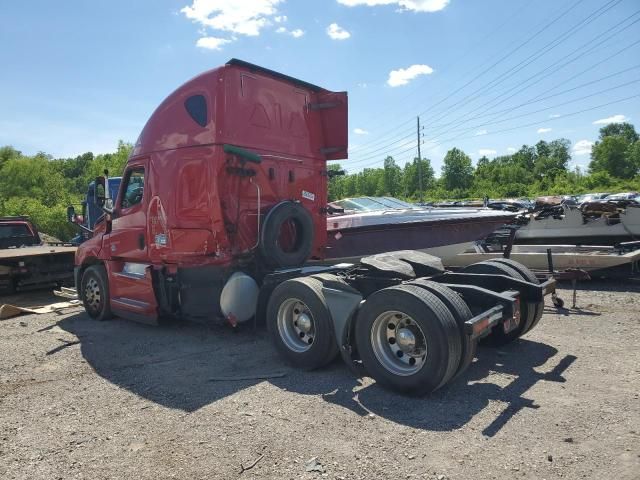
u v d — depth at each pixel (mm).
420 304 4164
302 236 6668
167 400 4438
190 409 4215
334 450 3414
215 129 6016
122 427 3908
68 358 5812
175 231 6430
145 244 6863
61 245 13711
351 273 5633
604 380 4523
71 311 8719
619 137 103938
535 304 5426
